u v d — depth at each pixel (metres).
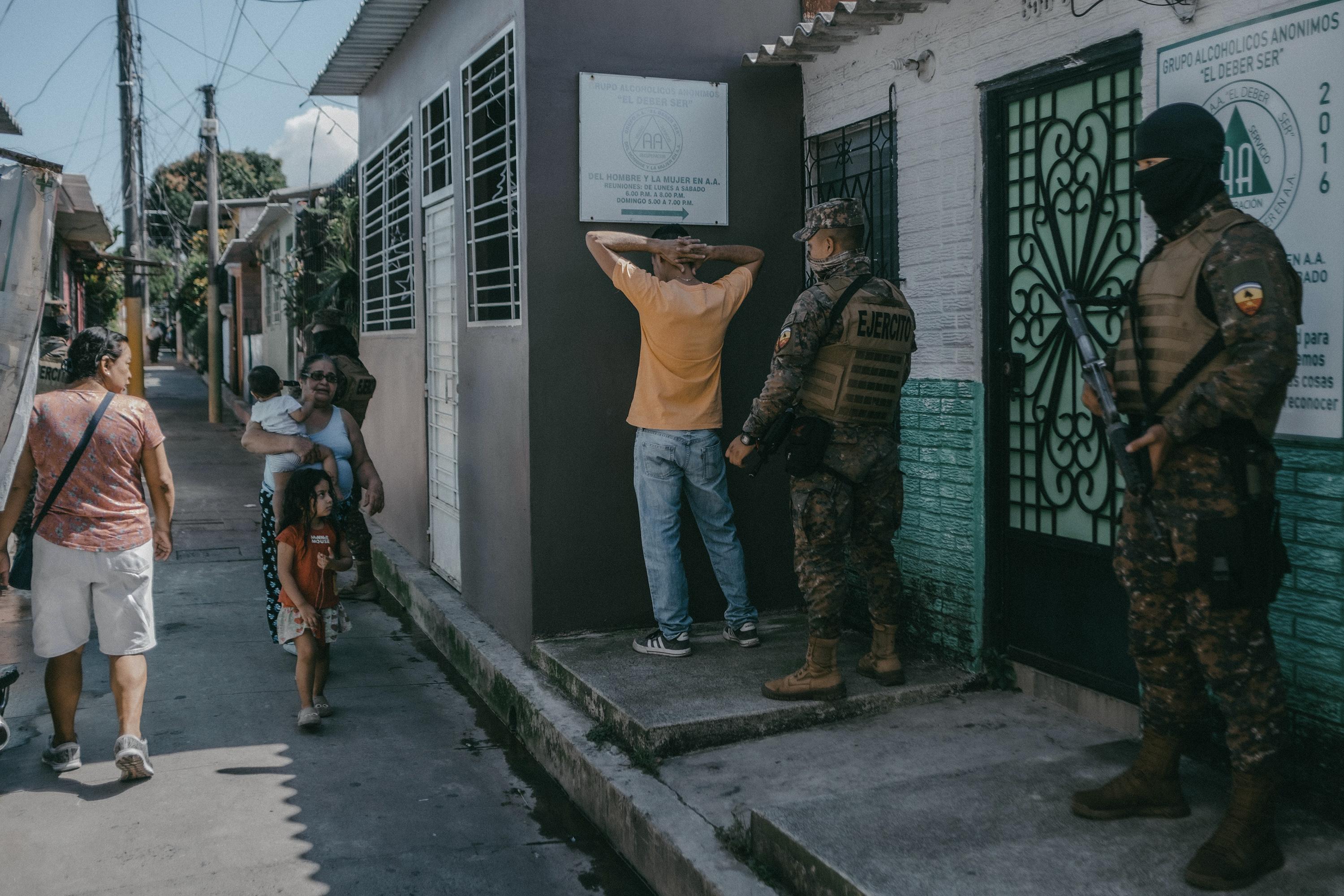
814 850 2.83
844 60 5.07
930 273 4.56
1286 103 3.03
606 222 5.13
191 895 3.36
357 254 11.16
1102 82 3.74
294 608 4.91
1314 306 2.99
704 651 4.83
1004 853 2.79
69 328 11.18
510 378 5.31
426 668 5.93
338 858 3.63
